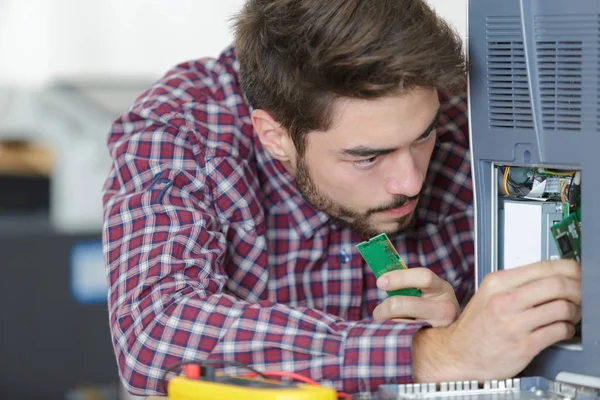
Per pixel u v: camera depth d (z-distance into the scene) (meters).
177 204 1.37
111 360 2.32
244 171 1.47
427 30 1.18
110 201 1.42
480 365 1.12
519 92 1.13
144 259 1.30
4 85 4.19
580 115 1.07
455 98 1.57
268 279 1.53
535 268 1.11
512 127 1.15
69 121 2.84
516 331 1.09
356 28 1.17
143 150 1.42
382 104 1.17
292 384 1.02
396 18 1.18
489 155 1.19
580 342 1.15
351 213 1.31
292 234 1.54
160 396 1.26
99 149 2.83
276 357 1.19
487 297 1.11
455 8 3.35
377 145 1.19
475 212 1.23
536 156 1.12
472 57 1.19
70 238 2.28
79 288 2.29
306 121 1.25
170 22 4.25
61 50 4.23
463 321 1.15
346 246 1.54
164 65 4.28
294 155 1.36
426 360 1.16
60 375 2.29
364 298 1.58
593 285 1.07
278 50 1.28
